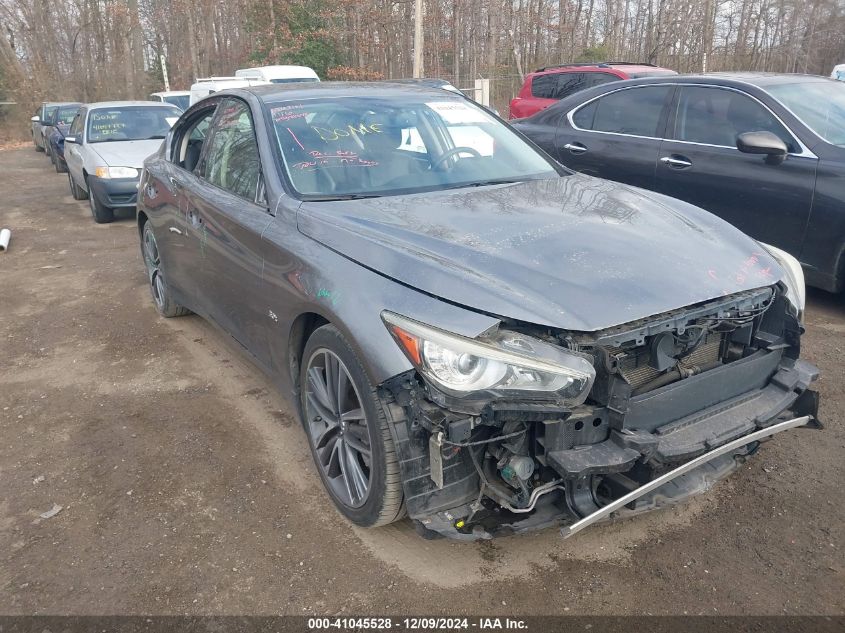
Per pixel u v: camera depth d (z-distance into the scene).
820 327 4.84
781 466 3.20
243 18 34.88
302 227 2.99
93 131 10.28
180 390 4.16
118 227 9.26
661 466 2.32
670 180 5.63
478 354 2.16
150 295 6.05
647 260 2.55
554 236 2.68
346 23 31.06
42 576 2.62
